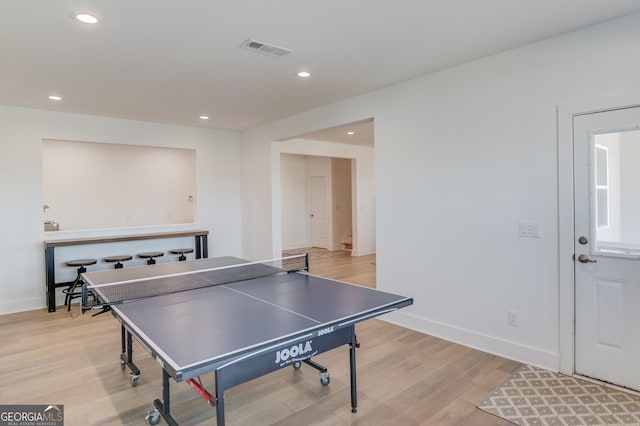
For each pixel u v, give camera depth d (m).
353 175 8.36
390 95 3.86
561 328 2.78
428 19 2.44
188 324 1.87
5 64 3.10
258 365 1.78
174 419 2.26
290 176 9.57
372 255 8.45
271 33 2.61
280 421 2.25
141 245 5.44
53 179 6.04
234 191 6.32
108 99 4.20
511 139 2.99
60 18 2.33
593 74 2.57
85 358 3.17
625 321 2.53
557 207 2.78
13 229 4.47
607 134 2.55
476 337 3.28
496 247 3.12
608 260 2.57
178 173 7.26
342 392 2.58
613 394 2.47
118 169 6.61
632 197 2.46
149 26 2.47
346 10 2.30
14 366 3.02
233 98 4.23
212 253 6.09
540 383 2.65
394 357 3.13
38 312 4.46
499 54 3.04
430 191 3.56
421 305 3.70
